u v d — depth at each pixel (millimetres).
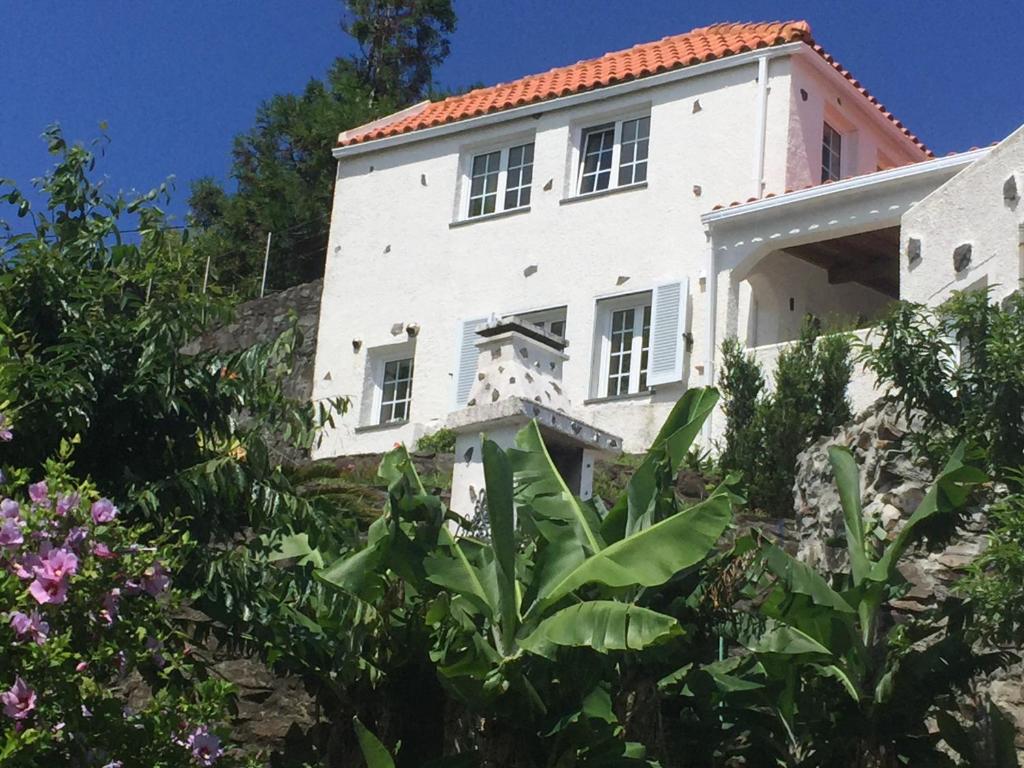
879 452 14258
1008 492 11469
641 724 10383
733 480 11156
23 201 10922
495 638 10234
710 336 20703
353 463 19156
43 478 9953
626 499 10789
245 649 11008
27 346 10453
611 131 23453
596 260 22453
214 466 10250
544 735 10031
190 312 10602
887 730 11047
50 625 8156
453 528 12781
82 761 8078
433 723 10930
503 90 25688
